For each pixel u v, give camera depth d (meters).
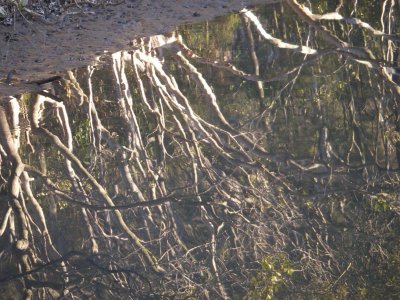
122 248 21.86
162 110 23.69
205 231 21.95
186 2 21.81
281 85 26.36
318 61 26.84
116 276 20.59
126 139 24.31
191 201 22.17
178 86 25.56
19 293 20.66
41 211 22.38
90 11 19.86
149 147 24.44
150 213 22.66
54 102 23.45
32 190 23.89
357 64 25.80
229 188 22.38
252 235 20.92
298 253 20.22
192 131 23.50
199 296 19.61
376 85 25.41
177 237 21.50
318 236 20.39
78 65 20.42
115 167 23.72
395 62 24.86
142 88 23.23
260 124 24.67
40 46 19.34
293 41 27.75
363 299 18.53
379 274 19.08
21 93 20.75
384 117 24.72
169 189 23.28
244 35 26.70
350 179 22.55
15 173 22.30
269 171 22.70
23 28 19.05
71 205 22.89
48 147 24.25
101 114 24.62
